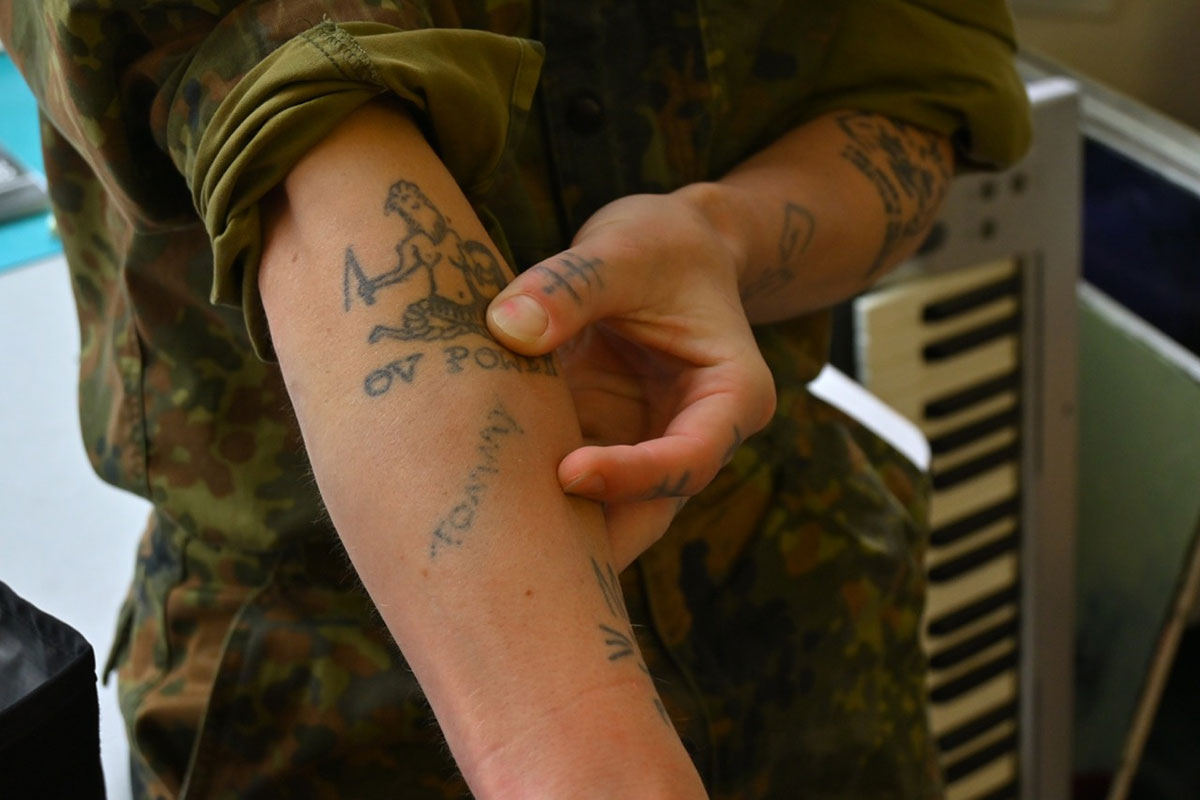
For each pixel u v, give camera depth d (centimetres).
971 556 134
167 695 63
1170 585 147
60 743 46
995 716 144
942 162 69
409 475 43
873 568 74
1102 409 150
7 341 109
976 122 68
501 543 42
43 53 50
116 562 88
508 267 49
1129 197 142
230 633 61
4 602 48
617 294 48
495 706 40
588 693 40
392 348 44
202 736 61
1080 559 161
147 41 47
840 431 77
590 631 41
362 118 47
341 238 45
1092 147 144
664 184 63
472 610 41
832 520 73
